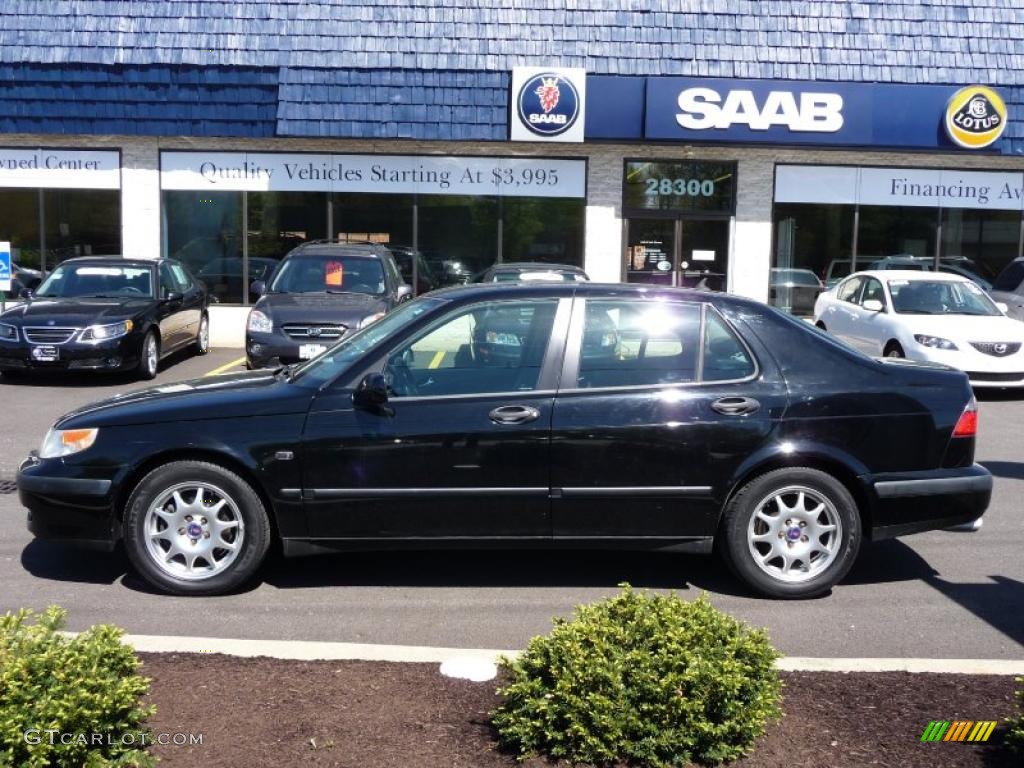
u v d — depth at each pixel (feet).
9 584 20.30
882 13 60.90
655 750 12.16
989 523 25.67
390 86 58.85
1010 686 14.93
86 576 20.84
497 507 19.22
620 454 19.16
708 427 19.19
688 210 62.13
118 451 19.36
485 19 59.93
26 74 58.59
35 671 11.73
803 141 58.95
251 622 18.42
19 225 61.26
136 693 12.25
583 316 19.77
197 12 59.57
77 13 59.36
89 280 50.21
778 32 60.23
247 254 61.62
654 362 19.65
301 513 19.22
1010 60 60.44
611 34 59.82
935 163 62.13
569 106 58.23
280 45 59.11
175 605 19.22
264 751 12.41
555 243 62.03
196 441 19.21
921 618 19.10
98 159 60.90
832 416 19.47
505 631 18.17
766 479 19.43
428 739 12.80
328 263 46.70
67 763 11.32
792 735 13.10
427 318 19.77
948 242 62.75
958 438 19.97
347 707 13.70
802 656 17.19
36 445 34.04
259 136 58.85
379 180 61.26
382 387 18.89
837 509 19.53
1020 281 56.59
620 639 12.96
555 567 21.81
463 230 61.77
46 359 45.01
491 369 19.54
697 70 59.36
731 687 12.27
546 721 12.30
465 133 58.75
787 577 19.72
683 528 19.45
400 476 19.13
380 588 20.40
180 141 60.80
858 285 51.85
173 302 51.13
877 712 13.85
